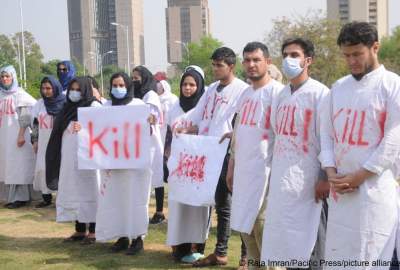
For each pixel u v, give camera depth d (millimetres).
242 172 4613
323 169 3971
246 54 4617
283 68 4160
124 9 90750
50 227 7707
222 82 5602
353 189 3543
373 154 3447
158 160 7582
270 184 4250
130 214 5957
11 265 5891
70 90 6531
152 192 10469
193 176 5426
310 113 4070
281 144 4176
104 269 5684
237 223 4613
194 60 62281
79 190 6523
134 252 6164
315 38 33312
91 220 6555
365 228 3514
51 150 6676
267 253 4207
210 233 7164
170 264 5820
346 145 3604
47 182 6711
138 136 5852
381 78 3488
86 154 5934
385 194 3510
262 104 4539
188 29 94125
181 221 5695
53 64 65750
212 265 5703
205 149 5406
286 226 4102
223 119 5473
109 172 6008
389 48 50625
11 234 7305
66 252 6383
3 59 47562
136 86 7996
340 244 3641
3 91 9023
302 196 4082
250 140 4566
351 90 3613
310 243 4082
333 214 3703
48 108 8508
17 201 9148
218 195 5523
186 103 6051
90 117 5938
